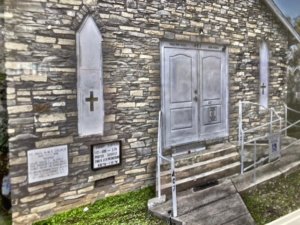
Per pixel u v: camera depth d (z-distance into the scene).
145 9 4.59
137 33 4.52
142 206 4.25
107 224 3.77
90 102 4.06
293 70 7.53
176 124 5.21
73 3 3.83
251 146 6.21
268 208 4.52
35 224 3.64
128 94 4.47
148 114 4.74
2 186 4.25
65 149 3.86
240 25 6.13
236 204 4.35
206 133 5.69
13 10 3.40
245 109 6.36
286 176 5.38
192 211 4.01
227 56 5.95
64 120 3.84
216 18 5.66
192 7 5.25
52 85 3.72
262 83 6.69
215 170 5.02
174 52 5.12
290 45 7.45
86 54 3.98
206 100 5.66
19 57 3.47
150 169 4.76
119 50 4.33
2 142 4.35
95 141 4.14
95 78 4.09
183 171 4.73
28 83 3.54
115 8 4.24
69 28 3.82
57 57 3.74
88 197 4.10
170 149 5.12
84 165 4.05
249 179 5.04
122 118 4.41
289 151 6.25
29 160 3.59
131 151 4.54
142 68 4.62
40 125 3.65
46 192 3.73
